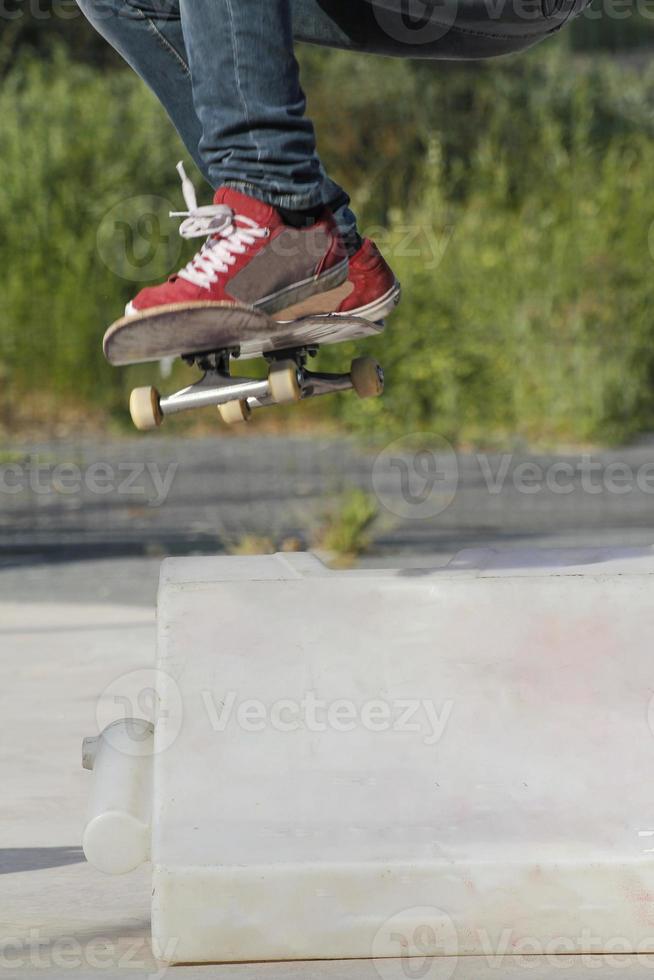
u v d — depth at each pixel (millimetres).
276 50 8148
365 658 8734
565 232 51344
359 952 8047
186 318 7926
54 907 9570
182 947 8031
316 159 8430
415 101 66875
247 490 37125
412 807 8344
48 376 49938
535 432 49438
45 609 22984
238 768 8461
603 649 8758
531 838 8211
